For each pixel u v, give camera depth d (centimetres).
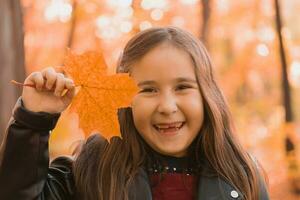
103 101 152
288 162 677
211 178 197
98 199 189
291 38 993
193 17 912
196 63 190
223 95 207
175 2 872
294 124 724
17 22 612
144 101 184
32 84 160
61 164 198
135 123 187
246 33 993
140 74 185
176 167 198
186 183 196
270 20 977
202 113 191
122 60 195
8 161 165
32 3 815
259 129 970
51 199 178
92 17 798
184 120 187
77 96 152
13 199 165
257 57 996
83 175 191
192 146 202
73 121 421
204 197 193
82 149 199
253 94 1028
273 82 1005
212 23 973
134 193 190
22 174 165
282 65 866
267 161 707
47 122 163
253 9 979
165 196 193
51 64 809
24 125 163
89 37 802
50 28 817
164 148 186
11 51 602
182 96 187
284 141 718
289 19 1038
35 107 162
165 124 184
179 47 188
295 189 666
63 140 436
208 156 200
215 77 205
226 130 207
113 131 152
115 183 191
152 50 186
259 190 202
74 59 151
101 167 194
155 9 814
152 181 196
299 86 961
